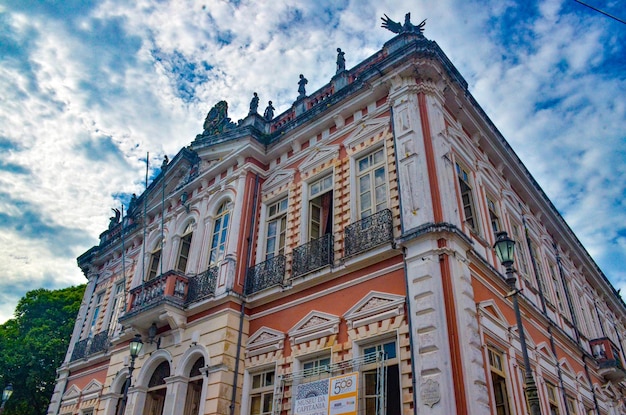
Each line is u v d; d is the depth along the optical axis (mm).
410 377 9508
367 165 13250
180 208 18031
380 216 11609
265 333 12953
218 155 17281
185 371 13562
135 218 21453
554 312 15852
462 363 8930
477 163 14227
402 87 12945
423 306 9695
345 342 10992
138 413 14258
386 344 10375
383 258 11141
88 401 18156
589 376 16359
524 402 10820
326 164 14336
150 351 15023
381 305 10625
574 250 20828
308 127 15273
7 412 24234
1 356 24125
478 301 10562
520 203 17031
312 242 12969
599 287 23531
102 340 19406
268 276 13641
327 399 10180
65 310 27281
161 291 14758
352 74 15219
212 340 13156
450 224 10391
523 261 15320
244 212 15227
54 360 24906
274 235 14836
